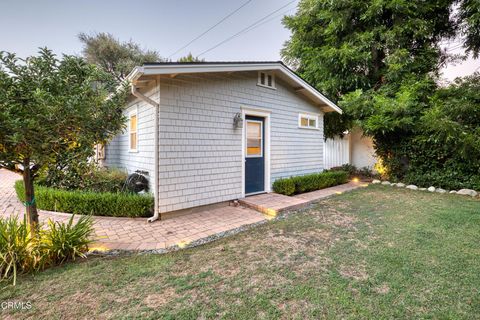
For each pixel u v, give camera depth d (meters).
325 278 2.36
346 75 9.62
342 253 2.93
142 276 2.41
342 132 10.45
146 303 1.99
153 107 4.68
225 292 2.14
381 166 8.74
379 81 9.51
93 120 2.74
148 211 4.43
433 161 7.29
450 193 6.59
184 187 4.61
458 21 8.53
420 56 8.49
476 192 6.31
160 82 4.25
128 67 16.45
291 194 6.27
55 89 2.54
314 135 7.91
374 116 7.82
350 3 8.73
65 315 1.84
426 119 6.85
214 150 5.07
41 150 2.48
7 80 2.25
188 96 4.63
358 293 2.12
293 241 3.33
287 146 6.85
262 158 6.23
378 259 2.76
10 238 2.44
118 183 5.57
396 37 8.34
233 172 5.44
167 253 2.98
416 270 2.50
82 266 2.61
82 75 2.82
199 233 3.66
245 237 3.50
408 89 7.78
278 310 1.89
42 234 2.71
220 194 5.20
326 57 9.29
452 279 2.33
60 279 2.34
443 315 1.83
